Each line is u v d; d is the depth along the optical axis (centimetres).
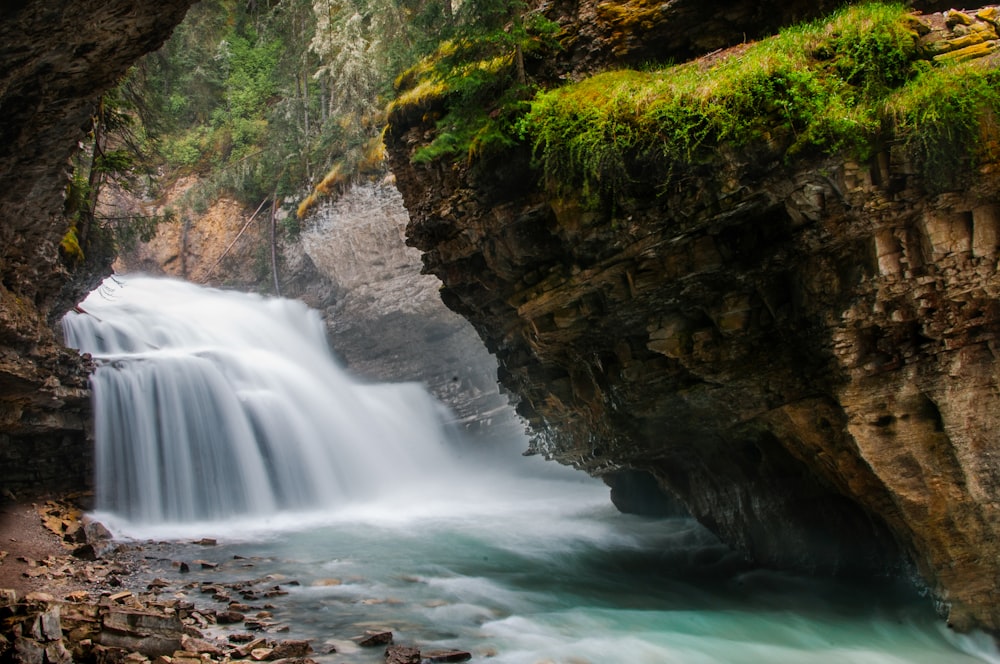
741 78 877
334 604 1159
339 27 3011
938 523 934
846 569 1188
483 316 1401
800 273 970
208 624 1010
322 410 2702
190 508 2139
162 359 2272
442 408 2978
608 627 1062
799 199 892
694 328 1100
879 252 875
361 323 3073
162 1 848
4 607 821
